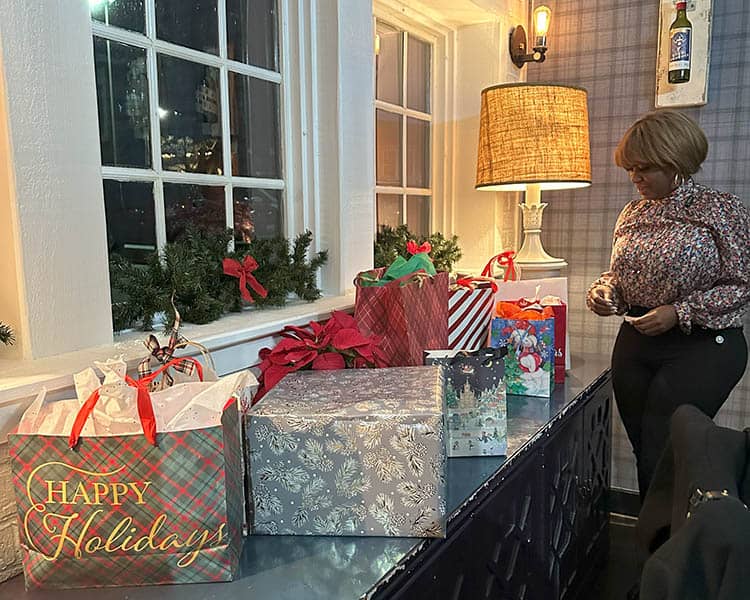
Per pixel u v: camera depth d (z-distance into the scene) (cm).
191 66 160
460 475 131
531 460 152
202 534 93
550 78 283
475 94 272
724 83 248
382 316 154
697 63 248
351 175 191
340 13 180
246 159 179
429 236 256
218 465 92
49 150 108
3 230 105
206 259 150
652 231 201
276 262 171
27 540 92
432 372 130
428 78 275
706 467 84
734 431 92
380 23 238
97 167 117
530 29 285
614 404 281
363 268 200
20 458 90
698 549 72
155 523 91
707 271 193
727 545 70
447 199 283
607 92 271
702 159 192
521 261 251
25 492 91
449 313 174
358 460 106
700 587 71
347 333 145
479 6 245
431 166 281
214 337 130
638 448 221
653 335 200
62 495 90
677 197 196
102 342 120
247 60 178
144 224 149
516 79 280
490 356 138
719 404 199
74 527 91
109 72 139
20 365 105
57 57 108
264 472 108
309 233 181
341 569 99
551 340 183
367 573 98
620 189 273
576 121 229
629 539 262
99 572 93
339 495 107
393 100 251
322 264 187
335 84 181
